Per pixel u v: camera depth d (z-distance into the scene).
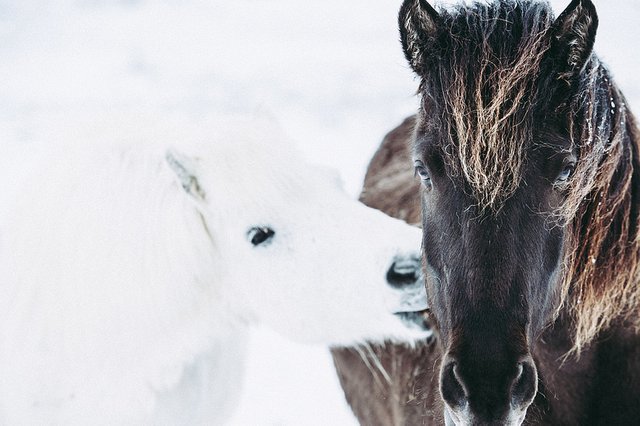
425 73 2.50
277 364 5.90
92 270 3.12
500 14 2.40
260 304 3.35
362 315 3.27
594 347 2.64
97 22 30.58
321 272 3.24
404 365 3.46
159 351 3.26
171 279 3.17
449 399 2.27
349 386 4.12
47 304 3.15
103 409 3.25
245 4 36.72
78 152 3.26
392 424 3.59
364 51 23.58
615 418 2.66
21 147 10.66
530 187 2.26
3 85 17.75
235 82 18.33
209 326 3.42
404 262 3.20
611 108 2.50
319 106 15.10
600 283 2.56
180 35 27.66
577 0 2.31
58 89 17.25
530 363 2.24
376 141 11.55
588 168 2.34
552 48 2.34
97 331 3.14
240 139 3.31
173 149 3.20
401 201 3.92
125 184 3.18
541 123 2.28
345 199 3.37
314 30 29.16
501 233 2.24
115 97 16.12
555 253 2.35
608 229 2.54
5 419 3.29
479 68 2.26
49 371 3.18
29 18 30.69
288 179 3.27
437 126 2.38
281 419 5.16
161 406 3.44
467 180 2.27
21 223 3.25
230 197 3.24
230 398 3.91
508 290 2.24
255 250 3.28
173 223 3.17
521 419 2.25
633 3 28.53
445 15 2.50
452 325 2.33
